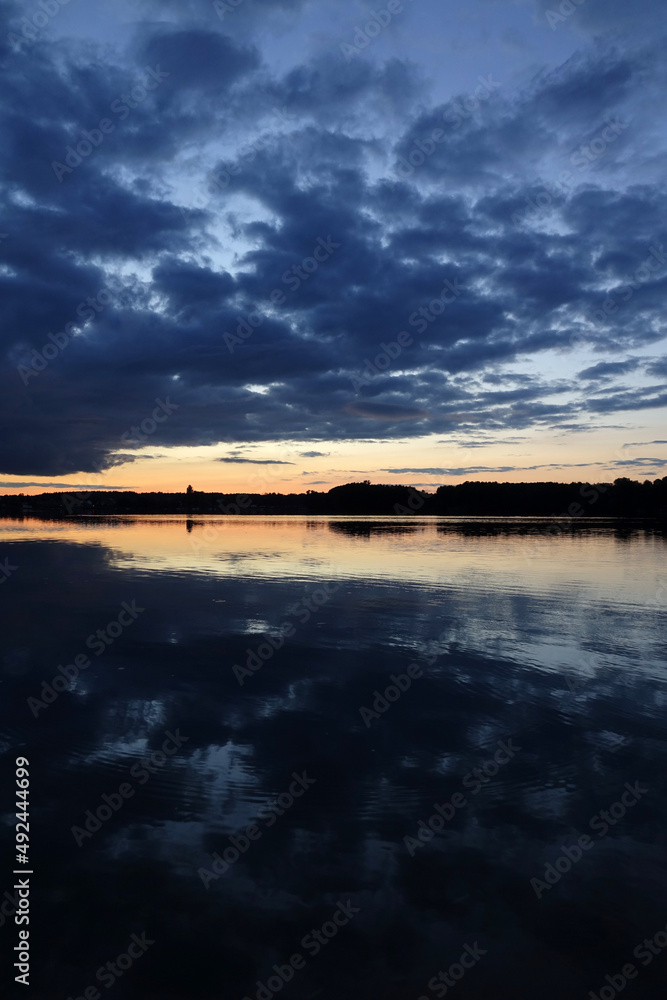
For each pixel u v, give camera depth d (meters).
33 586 15.74
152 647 9.70
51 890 3.78
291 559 22.84
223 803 4.89
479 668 8.63
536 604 13.46
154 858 4.13
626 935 3.41
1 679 8.07
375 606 13.16
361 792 5.07
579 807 4.82
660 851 4.21
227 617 11.96
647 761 5.66
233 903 3.68
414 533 41.75
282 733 6.32
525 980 3.10
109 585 15.95
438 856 4.16
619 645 9.95
